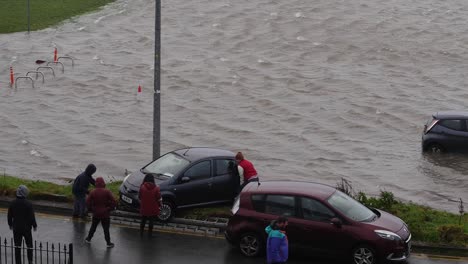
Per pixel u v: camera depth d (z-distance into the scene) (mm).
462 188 28953
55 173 30625
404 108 41438
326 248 17750
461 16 62344
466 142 32406
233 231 18297
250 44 55031
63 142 35469
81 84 46031
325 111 40812
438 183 29562
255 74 48188
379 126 38438
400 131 37656
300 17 61188
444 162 32188
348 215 17875
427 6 65438
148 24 60594
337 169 31578
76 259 17750
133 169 31500
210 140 35875
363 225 17625
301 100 42875
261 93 44281
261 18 61344
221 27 59281
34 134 36719
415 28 58312
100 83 46219
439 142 32812
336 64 50750
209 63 50500
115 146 34906
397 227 17984
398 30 57750
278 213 18078
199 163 21281
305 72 48656
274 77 47500
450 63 51125
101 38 56781
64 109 41188
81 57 51938
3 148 34500
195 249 18672
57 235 19453
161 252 18375
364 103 42312
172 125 38438
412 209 21969
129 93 44375
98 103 42469
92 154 33656
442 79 47656
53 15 63156
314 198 18016
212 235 19812
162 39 56500
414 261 18281
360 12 62594
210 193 21234
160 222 20562
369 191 28406
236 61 51094
